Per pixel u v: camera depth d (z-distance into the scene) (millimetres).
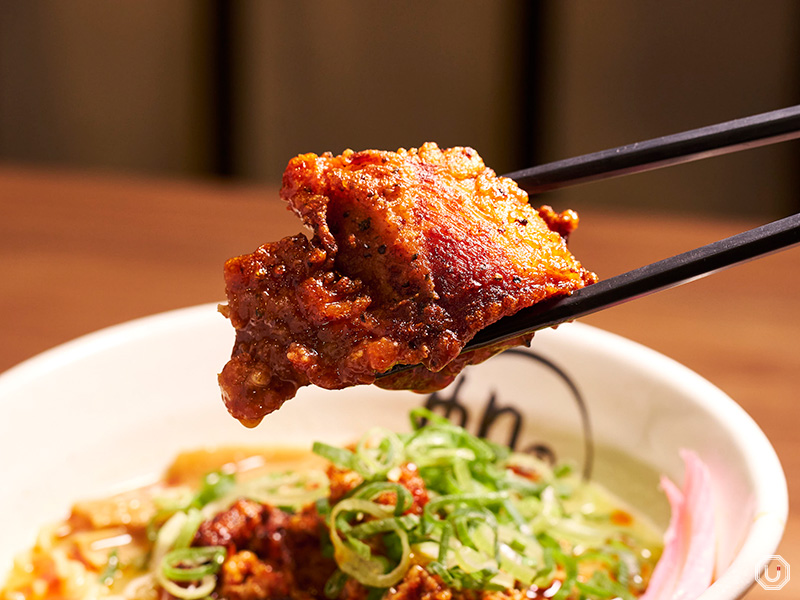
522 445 392
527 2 850
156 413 395
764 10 812
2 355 481
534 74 872
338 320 261
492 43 863
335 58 877
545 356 385
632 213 899
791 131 300
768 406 430
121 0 869
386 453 354
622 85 853
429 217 269
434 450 357
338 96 889
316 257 263
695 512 330
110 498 380
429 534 327
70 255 609
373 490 328
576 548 353
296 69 881
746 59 826
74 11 877
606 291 268
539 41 860
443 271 265
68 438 375
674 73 840
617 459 371
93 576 353
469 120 889
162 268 589
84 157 920
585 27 842
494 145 895
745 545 285
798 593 347
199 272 583
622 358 369
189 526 354
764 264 594
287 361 266
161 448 397
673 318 522
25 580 350
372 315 261
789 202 875
